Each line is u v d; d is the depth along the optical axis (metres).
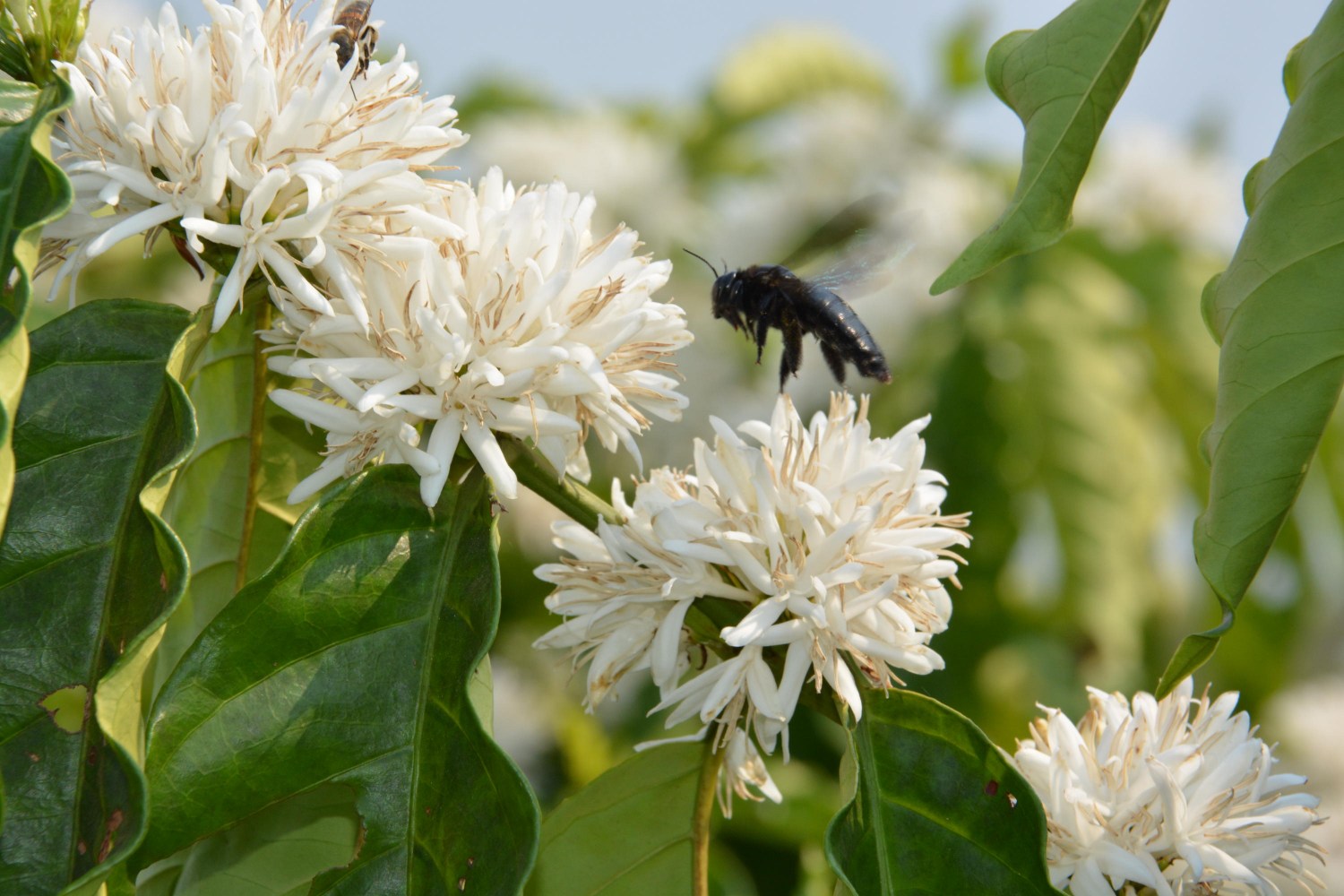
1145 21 0.62
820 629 0.62
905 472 0.63
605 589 0.63
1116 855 0.62
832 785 0.86
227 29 0.61
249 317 0.63
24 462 0.60
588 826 0.64
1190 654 0.62
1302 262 0.60
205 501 0.64
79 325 0.61
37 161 0.59
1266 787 0.63
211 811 0.59
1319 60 0.61
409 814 0.59
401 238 0.61
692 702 0.63
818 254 0.71
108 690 0.58
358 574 0.60
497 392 0.61
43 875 0.58
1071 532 0.83
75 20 0.62
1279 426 0.61
